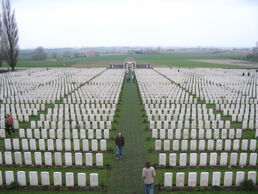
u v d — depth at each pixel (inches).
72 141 748.6
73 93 1323.8
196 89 1472.7
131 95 1405.0
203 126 868.0
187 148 685.3
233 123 919.7
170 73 2463.1
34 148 686.5
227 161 617.9
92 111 981.2
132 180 534.9
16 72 2613.2
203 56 6879.9
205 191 496.7
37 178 512.7
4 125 844.6
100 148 690.2
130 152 673.0
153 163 609.0
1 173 533.3
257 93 1360.7
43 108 1085.1
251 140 675.4
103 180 534.9
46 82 1843.0
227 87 1584.6
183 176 501.4
